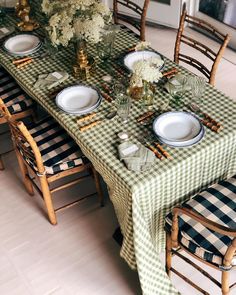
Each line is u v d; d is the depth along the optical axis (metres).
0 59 2.73
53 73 2.55
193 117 2.16
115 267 2.42
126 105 2.20
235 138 2.10
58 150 2.45
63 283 2.37
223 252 1.88
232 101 2.28
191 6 4.18
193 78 2.31
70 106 2.33
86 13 2.31
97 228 2.62
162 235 2.29
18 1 3.06
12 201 2.81
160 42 4.12
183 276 2.19
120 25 3.11
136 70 2.14
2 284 2.39
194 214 1.75
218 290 2.28
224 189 2.12
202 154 2.02
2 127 3.33
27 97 2.82
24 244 2.57
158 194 2.01
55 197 2.81
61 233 2.61
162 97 2.35
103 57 2.65
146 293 2.15
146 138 2.12
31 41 2.84
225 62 3.84
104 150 2.07
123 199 2.02
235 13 4.15
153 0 4.17
